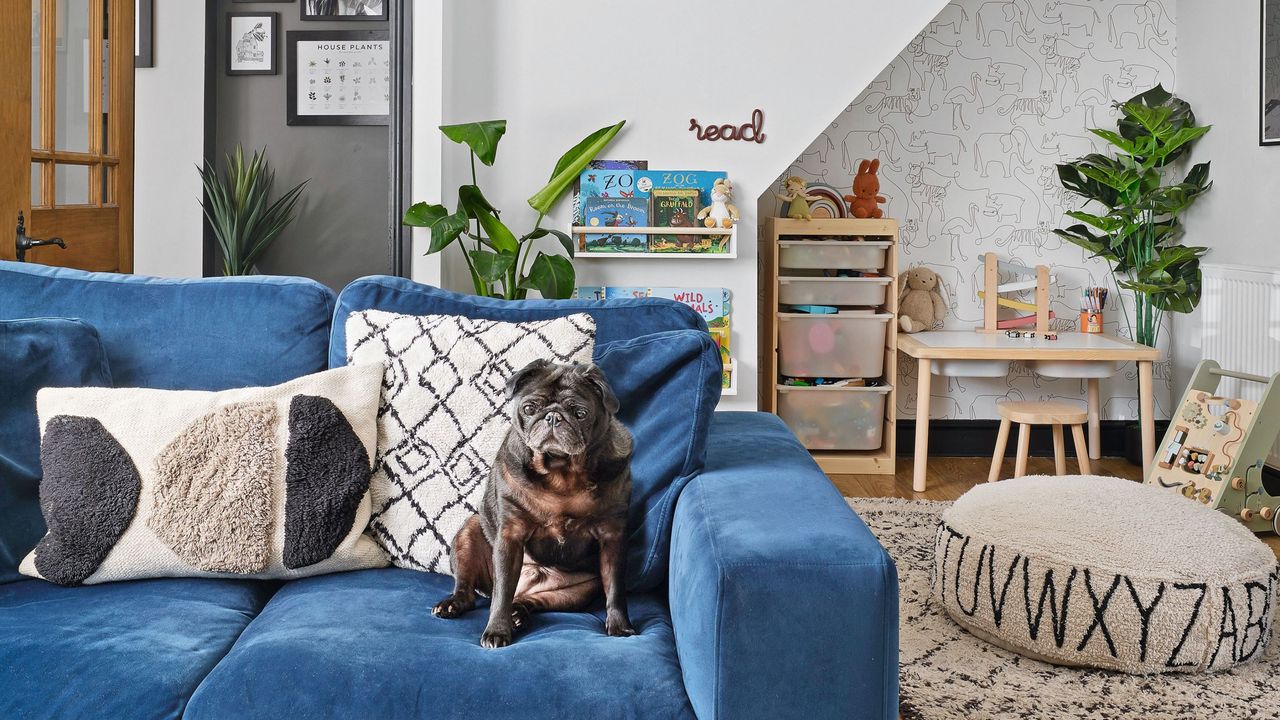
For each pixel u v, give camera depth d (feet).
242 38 14.69
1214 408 11.74
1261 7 12.69
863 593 4.20
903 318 14.56
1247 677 7.42
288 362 6.51
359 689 4.36
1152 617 7.33
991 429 15.57
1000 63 15.03
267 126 14.82
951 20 14.98
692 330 5.98
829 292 14.28
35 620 5.03
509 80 12.23
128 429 5.78
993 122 15.11
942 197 15.21
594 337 6.08
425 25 11.82
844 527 4.59
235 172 14.60
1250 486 11.30
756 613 4.18
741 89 12.28
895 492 13.43
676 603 4.86
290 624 4.97
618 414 5.92
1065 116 15.08
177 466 5.68
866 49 12.24
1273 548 10.95
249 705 4.35
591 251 12.32
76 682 4.50
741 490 5.24
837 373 14.39
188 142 14.58
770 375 14.64
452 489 5.87
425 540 5.85
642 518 5.65
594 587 5.51
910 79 15.06
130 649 4.72
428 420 5.98
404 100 11.60
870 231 14.11
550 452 4.93
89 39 9.83
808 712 4.20
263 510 5.67
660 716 4.33
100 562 5.58
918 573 9.76
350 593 5.44
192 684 4.58
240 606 5.50
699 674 4.28
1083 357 13.32
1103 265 15.25
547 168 12.33
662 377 5.87
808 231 14.03
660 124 12.30
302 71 14.69
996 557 7.91
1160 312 14.60
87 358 6.25
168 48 14.47
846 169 15.19
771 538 4.43
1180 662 7.40
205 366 6.47
